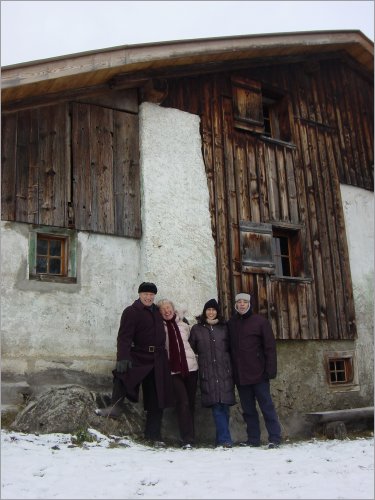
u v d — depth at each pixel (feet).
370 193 31.14
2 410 18.02
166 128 24.17
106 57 20.95
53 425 17.29
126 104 23.70
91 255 21.29
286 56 29.01
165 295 22.25
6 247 19.56
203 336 20.29
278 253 27.25
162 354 19.31
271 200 26.68
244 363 19.98
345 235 28.94
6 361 18.57
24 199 20.25
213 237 24.25
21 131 20.83
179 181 23.88
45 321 19.67
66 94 21.97
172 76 24.56
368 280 29.19
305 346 25.89
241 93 27.12
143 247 22.31
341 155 30.50
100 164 22.33
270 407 19.76
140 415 20.07
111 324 21.03
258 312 24.62
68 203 21.20
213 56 24.66
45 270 20.54
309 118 29.91
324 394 25.73
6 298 19.11
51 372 19.34
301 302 26.13
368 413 24.44
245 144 26.63
